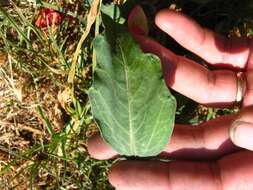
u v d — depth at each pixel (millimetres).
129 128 201
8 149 254
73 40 252
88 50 249
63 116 261
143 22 222
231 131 205
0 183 260
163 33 252
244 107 218
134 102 195
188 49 233
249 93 227
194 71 224
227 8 255
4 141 263
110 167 240
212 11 256
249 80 228
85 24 249
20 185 260
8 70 254
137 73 189
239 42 232
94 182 257
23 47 253
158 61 187
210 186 215
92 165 254
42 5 246
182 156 227
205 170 216
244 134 202
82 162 255
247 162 214
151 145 205
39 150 257
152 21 250
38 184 260
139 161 216
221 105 234
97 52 189
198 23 241
